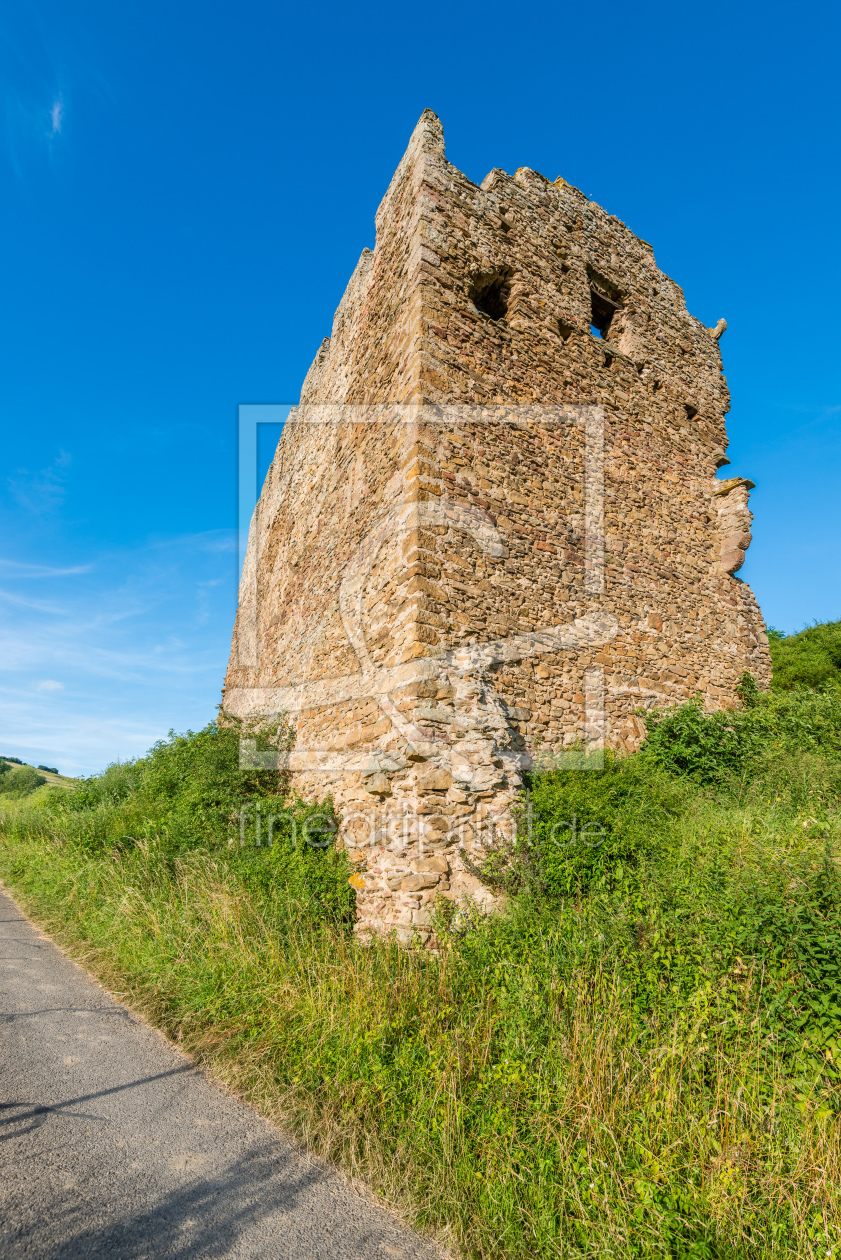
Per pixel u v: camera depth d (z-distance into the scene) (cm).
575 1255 246
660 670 907
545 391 857
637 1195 263
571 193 1015
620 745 805
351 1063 363
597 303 1062
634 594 908
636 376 1030
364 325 927
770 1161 270
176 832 807
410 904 523
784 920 353
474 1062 347
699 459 1105
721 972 355
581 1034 337
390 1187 283
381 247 895
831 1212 249
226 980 464
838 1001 323
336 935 552
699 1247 237
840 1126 276
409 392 725
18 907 848
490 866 538
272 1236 246
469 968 439
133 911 618
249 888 610
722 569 1072
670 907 419
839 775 682
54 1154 284
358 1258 239
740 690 1029
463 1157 295
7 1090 340
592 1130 286
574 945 405
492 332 809
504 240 870
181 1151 297
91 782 1373
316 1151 307
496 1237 257
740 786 706
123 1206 254
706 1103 297
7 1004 471
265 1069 372
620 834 547
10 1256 219
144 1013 464
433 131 818
